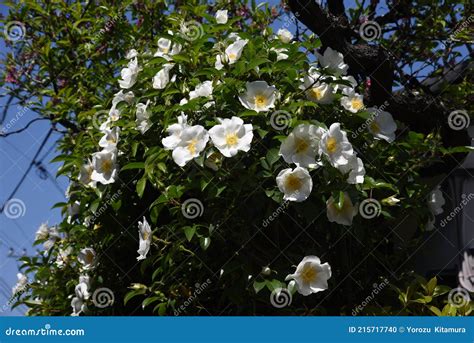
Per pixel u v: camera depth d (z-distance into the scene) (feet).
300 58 9.09
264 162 8.40
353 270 9.45
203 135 8.23
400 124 11.16
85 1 13.83
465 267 11.59
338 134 8.27
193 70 9.32
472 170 12.11
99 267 10.18
